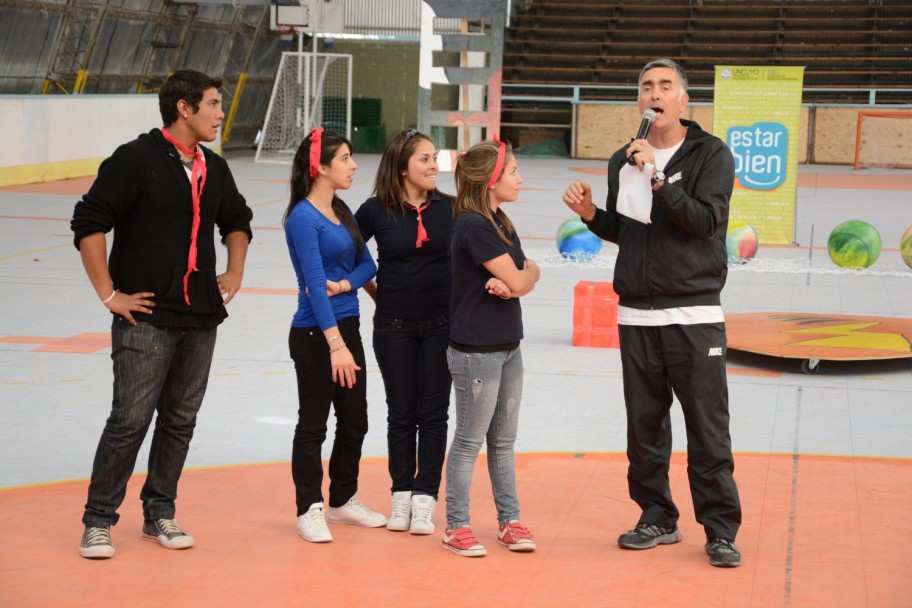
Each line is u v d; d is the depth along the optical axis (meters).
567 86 29.97
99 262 3.88
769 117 13.28
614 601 3.67
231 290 4.26
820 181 23.30
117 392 4.00
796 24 32.16
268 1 25.48
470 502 4.73
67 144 20.39
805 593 3.73
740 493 4.77
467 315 4.05
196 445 5.52
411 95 32.50
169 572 3.91
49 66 22.16
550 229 14.66
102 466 4.03
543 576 3.89
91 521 4.05
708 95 30.17
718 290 4.05
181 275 3.99
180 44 26.16
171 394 4.15
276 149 27.95
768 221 13.45
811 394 6.59
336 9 26.86
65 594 3.70
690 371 4.00
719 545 3.99
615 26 32.78
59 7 21.36
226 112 29.45
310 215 4.21
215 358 7.35
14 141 18.88
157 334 3.98
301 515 4.28
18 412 6.05
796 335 7.66
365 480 5.01
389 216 4.36
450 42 23.47
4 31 20.19
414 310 4.35
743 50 31.50
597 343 7.88
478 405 4.07
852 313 9.03
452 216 4.41
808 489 4.84
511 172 4.08
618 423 5.97
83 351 7.49
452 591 3.75
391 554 4.11
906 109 28.38
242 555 4.09
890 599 3.68
